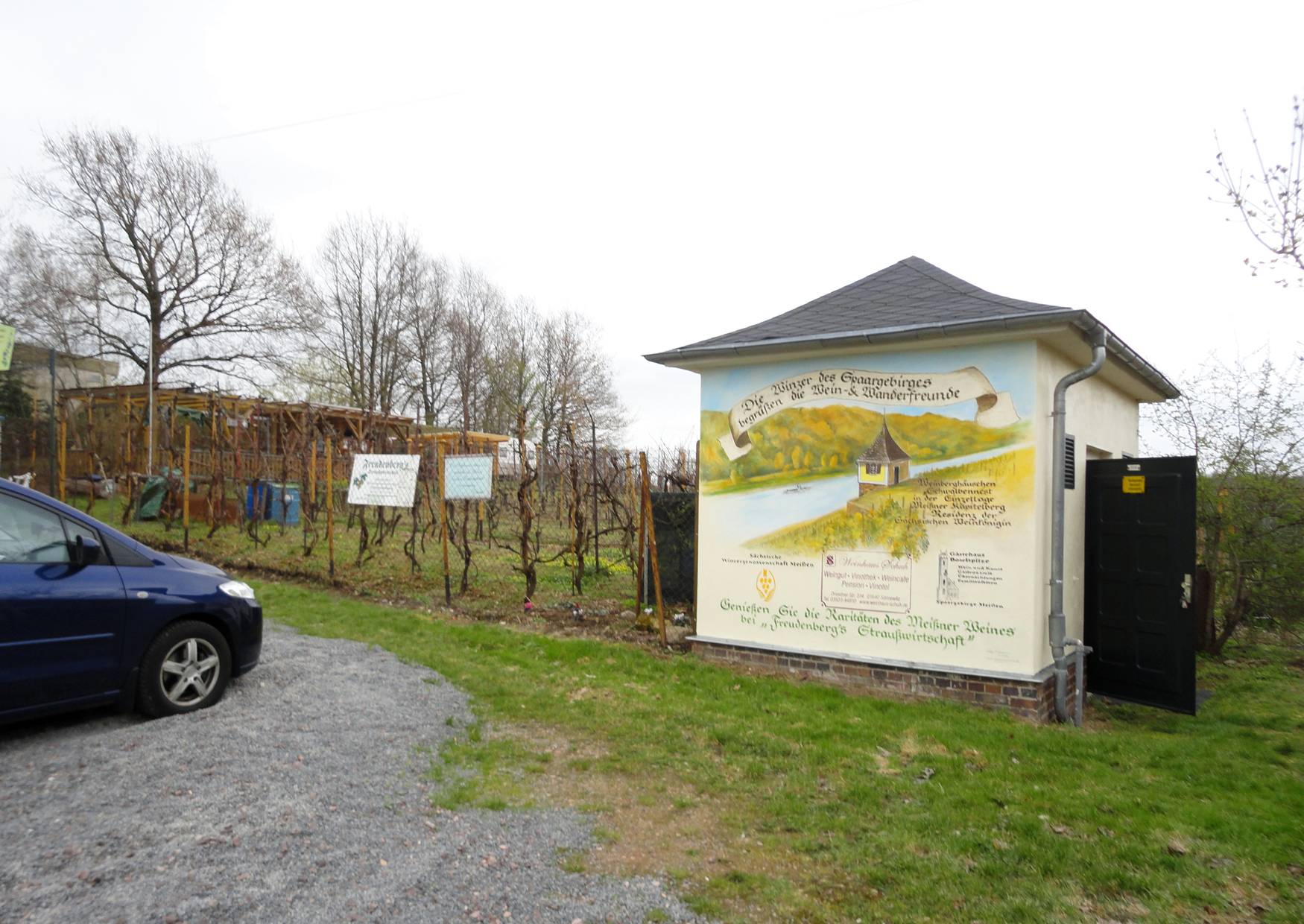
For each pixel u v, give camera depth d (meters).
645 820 4.38
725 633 7.98
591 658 7.91
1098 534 7.84
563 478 15.54
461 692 6.64
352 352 40.91
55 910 3.16
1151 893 3.62
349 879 3.54
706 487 8.15
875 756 5.43
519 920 3.30
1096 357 6.72
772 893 3.60
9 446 18.52
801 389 7.64
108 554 5.36
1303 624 9.85
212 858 3.62
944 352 7.01
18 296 27.94
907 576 7.09
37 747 4.88
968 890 3.62
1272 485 9.34
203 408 20.58
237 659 5.98
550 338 42.06
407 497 10.87
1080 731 6.30
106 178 29.30
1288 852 4.07
